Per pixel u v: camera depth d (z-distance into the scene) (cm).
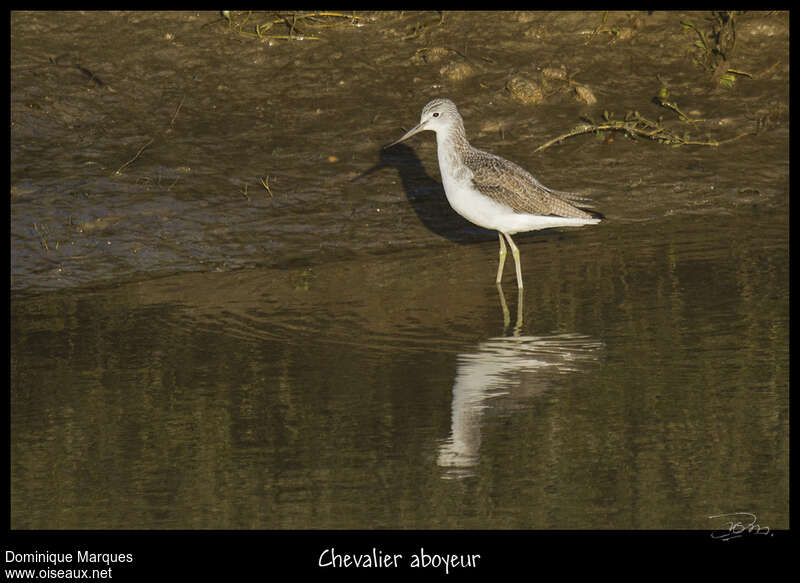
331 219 1526
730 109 1767
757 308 1230
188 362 1126
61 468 910
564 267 1405
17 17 1844
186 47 1819
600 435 952
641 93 1802
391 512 839
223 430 975
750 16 1938
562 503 848
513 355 1130
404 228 1523
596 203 1585
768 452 916
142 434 967
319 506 849
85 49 1792
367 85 1783
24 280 1357
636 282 1330
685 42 1898
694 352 1120
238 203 1534
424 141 1692
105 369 1109
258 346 1166
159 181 1553
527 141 1697
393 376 1082
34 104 1661
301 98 1750
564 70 1816
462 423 980
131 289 1345
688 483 873
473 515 834
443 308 1272
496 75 1812
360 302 1296
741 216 1550
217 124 1683
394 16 1933
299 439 954
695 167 1656
